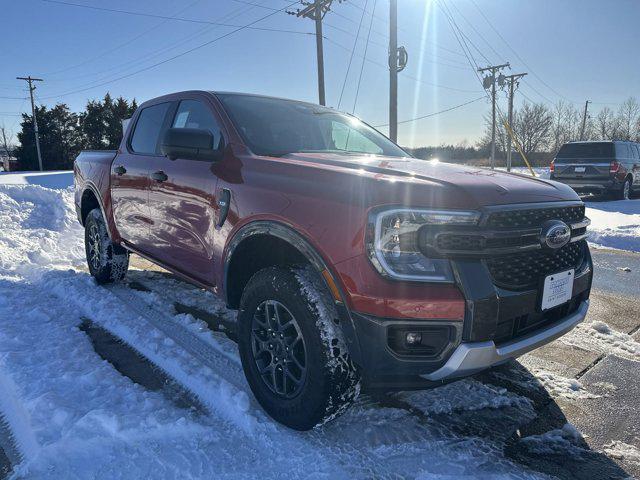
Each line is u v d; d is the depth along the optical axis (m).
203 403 2.61
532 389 2.90
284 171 2.50
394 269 1.97
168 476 2.03
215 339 3.39
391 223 1.99
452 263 2.00
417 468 2.13
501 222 2.11
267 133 3.13
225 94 3.44
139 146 4.03
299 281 2.24
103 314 3.85
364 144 3.70
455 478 2.06
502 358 2.12
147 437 2.27
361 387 2.21
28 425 2.32
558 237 2.25
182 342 3.38
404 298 1.95
